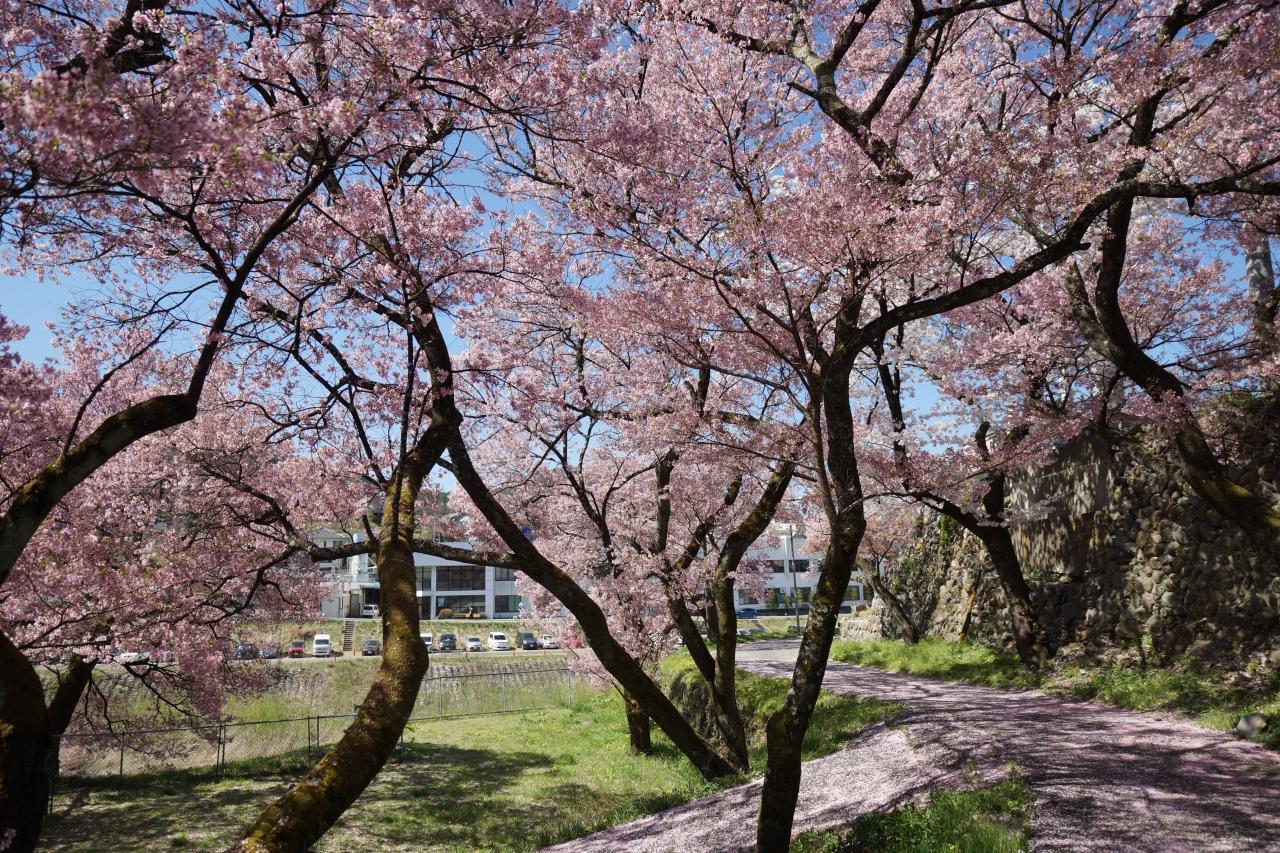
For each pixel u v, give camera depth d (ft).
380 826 44.39
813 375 25.14
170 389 40.29
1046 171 26.16
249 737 69.56
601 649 36.32
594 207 31.53
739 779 37.86
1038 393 46.01
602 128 26.58
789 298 26.68
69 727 56.95
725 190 32.94
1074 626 53.62
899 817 24.04
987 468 46.78
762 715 55.72
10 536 16.29
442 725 81.15
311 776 18.03
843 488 25.59
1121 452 51.83
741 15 31.78
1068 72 30.83
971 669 57.88
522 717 83.76
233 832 43.80
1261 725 29.30
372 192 27.43
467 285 28.96
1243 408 42.73
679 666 78.13
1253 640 39.11
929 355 52.75
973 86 40.86
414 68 21.29
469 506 54.70
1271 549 32.73
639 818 36.88
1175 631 44.52
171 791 53.36
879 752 35.53
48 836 43.16
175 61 15.56
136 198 20.59
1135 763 26.45
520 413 41.16
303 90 22.91
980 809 22.85
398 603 22.75
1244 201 36.40
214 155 13.06
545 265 35.04
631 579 50.52
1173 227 45.78
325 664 118.52
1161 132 33.04
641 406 41.63
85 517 34.65
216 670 50.49
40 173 13.21
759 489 53.47
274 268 28.14
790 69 35.14
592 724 77.92
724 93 32.60
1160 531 47.85
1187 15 30.25
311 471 42.27
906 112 32.35
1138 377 37.37
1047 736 31.81
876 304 45.37
